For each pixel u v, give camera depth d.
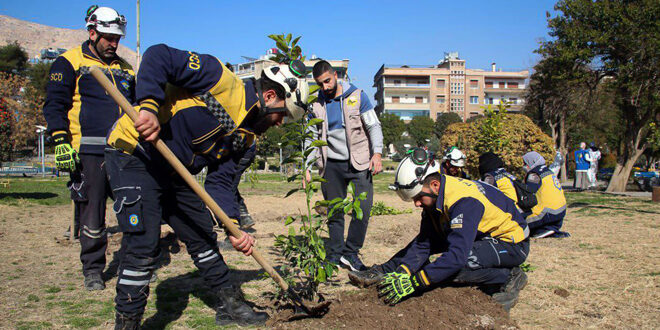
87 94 3.86
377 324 3.02
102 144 3.83
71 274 4.21
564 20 16.22
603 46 15.36
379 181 21.59
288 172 22.45
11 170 23.19
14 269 4.31
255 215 8.34
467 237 3.29
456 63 79.81
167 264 4.69
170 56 2.46
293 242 3.40
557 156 18.00
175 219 2.97
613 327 3.14
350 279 4.01
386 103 80.50
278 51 3.56
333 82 4.43
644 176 18.12
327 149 4.52
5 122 12.33
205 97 2.62
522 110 31.28
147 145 2.59
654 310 3.47
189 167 2.76
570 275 4.46
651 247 5.80
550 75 18.27
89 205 3.82
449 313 3.12
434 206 3.48
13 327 2.91
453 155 5.54
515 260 3.63
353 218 4.47
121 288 2.64
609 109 23.52
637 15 14.39
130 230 2.61
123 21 3.89
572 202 11.91
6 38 180.50
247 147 2.95
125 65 4.11
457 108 80.19
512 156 12.73
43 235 6.08
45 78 49.06
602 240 6.33
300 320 3.12
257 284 3.98
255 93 2.76
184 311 3.32
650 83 14.72
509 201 3.66
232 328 3.01
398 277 3.37
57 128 3.72
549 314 3.40
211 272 3.06
